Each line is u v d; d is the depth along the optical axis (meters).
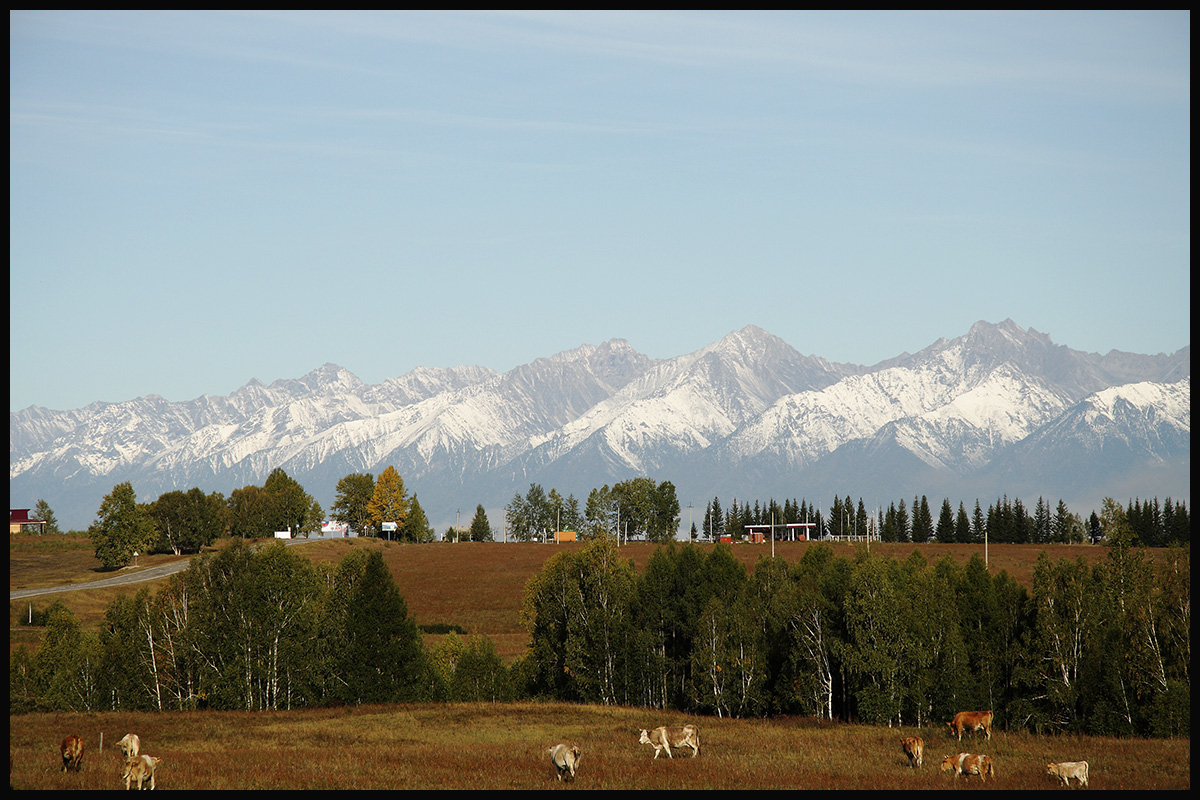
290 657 87.31
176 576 93.38
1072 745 63.22
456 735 66.88
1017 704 79.31
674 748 59.62
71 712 79.44
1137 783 49.84
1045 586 81.75
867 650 77.88
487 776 50.25
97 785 46.94
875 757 57.75
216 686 85.38
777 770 52.81
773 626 91.50
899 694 77.00
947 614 80.75
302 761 54.84
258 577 89.19
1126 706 74.38
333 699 90.12
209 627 87.88
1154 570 81.12
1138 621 74.62
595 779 49.59
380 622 90.38
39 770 50.50
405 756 57.06
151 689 87.75
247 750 59.56
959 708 79.56
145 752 58.16
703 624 87.12
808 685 83.06
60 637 92.31
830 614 84.19
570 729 69.88
